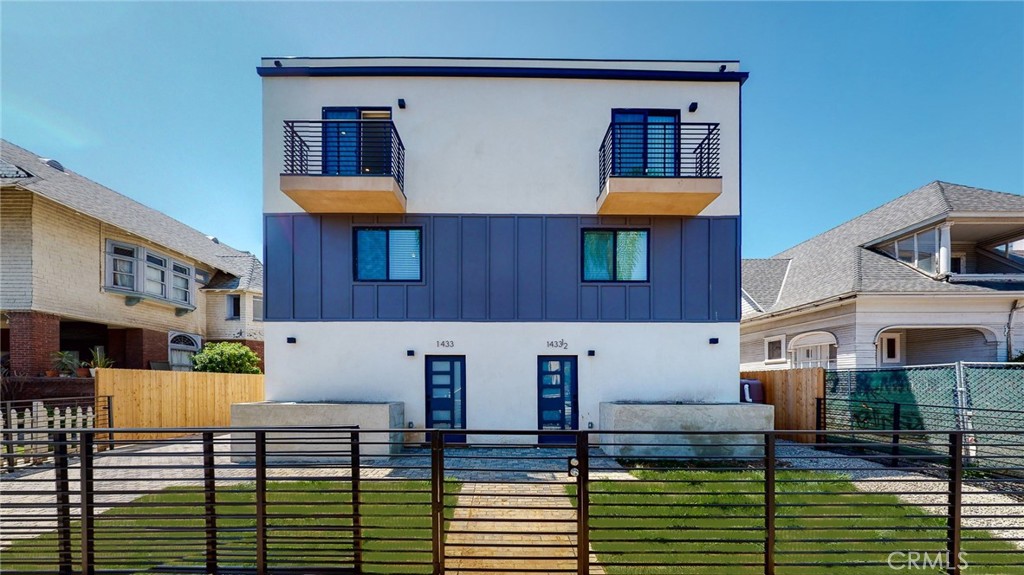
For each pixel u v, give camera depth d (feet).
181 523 16.67
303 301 30.37
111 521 16.49
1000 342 35.53
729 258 31.22
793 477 21.76
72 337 47.55
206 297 60.23
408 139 31.09
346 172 30.63
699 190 28.09
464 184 31.09
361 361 30.27
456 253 30.89
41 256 37.45
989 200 38.99
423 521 16.43
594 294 30.99
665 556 13.74
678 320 30.89
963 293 35.01
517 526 16.20
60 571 12.36
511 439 30.09
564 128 31.45
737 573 12.72
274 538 12.36
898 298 36.14
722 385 30.58
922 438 24.75
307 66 30.94
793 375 32.68
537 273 30.94
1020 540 14.47
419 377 30.27
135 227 46.01
